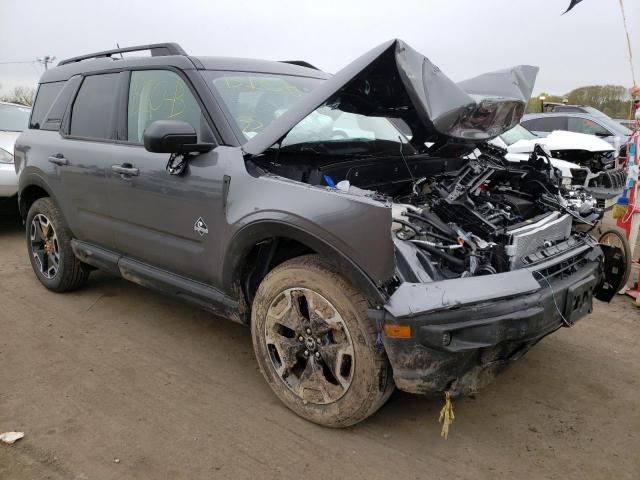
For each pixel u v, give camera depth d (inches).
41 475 96.6
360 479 97.0
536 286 100.8
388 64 111.2
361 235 96.0
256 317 118.0
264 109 134.8
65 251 178.2
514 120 129.0
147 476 97.0
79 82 173.0
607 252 144.2
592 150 368.2
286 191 108.3
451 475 98.4
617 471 100.0
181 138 117.7
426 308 91.6
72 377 131.4
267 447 105.4
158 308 176.4
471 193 124.3
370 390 101.3
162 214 134.7
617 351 149.7
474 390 101.7
